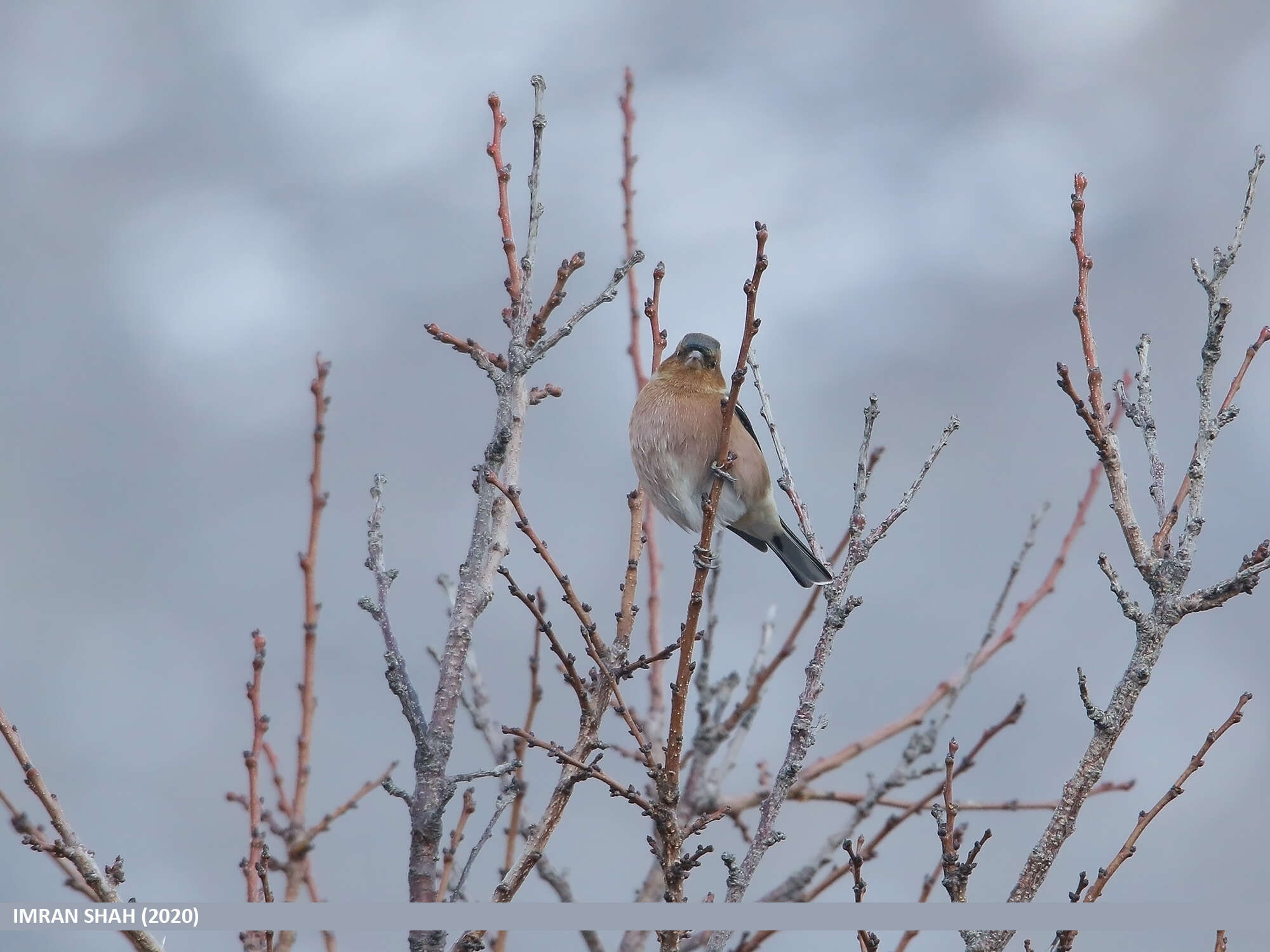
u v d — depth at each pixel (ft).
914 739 38.50
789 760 30.25
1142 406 32.42
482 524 35.17
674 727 30.22
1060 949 27.71
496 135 38.52
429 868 31.45
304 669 36.11
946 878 28.71
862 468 32.68
